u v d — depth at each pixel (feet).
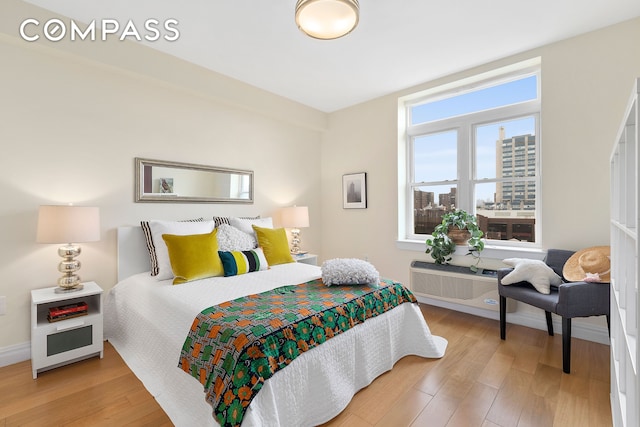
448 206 11.68
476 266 10.48
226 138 11.34
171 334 6.07
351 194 13.80
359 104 13.47
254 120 12.24
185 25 7.76
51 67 7.68
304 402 5.12
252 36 8.25
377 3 6.89
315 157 14.79
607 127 7.95
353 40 8.44
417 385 6.39
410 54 9.20
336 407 5.49
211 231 9.27
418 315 7.70
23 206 7.34
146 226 8.86
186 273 7.63
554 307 6.94
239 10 7.17
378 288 7.25
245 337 4.74
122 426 5.19
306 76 10.72
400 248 12.29
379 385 6.40
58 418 5.36
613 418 4.84
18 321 7.29
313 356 5.33
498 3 6.95
